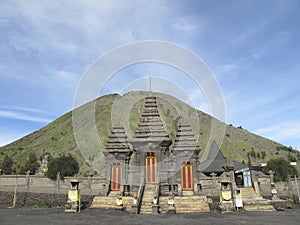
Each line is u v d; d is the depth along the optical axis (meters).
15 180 40.16
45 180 40.47
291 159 84.81
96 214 25.73
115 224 20.22
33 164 71.88
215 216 24.67
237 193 28.98
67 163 42.34
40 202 36.62
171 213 26.42
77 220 22.08
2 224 20.12
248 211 28.33
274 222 21.25
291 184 41.19
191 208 28.38
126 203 29.70
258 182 37.78
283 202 32.06
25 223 20.58
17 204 36.84
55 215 25.08
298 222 21.27
